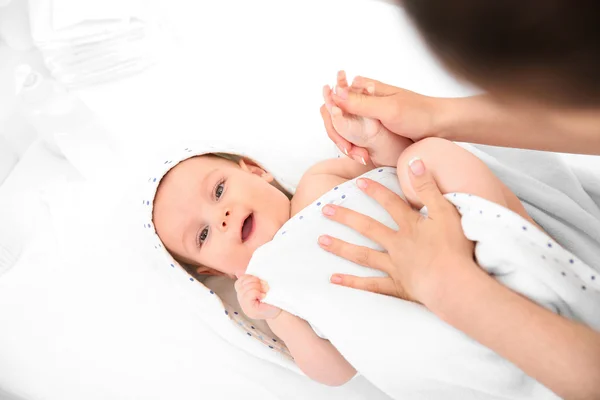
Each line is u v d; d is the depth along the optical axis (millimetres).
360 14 1804
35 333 1404
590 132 806
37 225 1560
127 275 1459
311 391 1296
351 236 1132
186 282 1364
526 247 917
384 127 1090
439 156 1028
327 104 1068
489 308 847
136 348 1375
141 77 1776
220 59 1791
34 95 1577
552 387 807
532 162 1198
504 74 337
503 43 315
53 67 1727
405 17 335
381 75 1647
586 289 898
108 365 1358
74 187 1601
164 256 1365
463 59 328
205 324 1392
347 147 1123
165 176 1374
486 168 1029
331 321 1083
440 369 1004
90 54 1749
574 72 334
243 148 1508
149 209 1353
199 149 1396
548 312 838
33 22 1694
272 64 1752
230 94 1709
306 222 1180
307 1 1865
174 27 1863
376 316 1048
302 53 1757
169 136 1645
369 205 1155
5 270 1505
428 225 951
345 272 1118
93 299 1438
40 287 1461
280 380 1318
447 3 306
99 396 1329
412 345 1017
